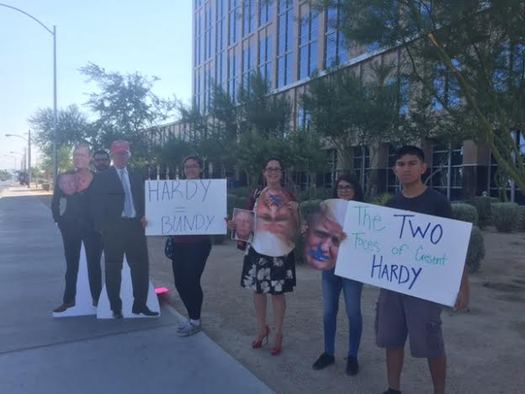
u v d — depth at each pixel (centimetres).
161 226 590
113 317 655
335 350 548
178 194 590
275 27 3822
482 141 943
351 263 412
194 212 591
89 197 671
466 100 813
